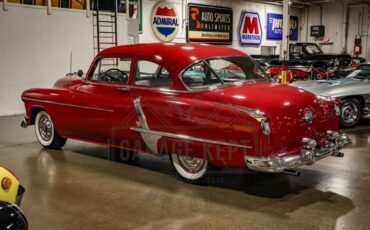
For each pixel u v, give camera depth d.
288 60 15.48
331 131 4.62
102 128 5.28
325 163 5.43
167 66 4.64
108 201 4.16
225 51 5.02
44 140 6.40
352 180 4.73
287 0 14.16
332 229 3.45
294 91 4.46
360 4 22.27
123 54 5.13
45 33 10.65
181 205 4.03
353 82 8.06
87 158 5.82
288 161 3.94
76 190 4.50
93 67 5.52
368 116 7.95
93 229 3.52
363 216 3.72
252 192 4.37
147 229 3.50
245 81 4.81
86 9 11.47
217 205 4.02
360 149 6.17
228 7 19.77
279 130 3.96
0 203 2.66
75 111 5.59
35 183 4.74
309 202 4.07
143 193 4.39
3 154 6.08
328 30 23.69
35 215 3.83
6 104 10.09
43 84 10.74
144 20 16.02
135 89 4.92
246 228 3.49
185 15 17.69
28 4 10.26
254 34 21.44
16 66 10.18
